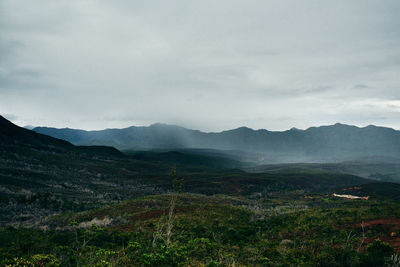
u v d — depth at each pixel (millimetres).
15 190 72625
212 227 30453
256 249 20000
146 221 33688
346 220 27141
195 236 25406
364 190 141000
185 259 15172
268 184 158375
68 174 121000
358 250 17125
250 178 164375
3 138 140125
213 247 20547
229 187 144125
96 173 139500
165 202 58062
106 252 13812
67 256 15844
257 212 48219
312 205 76625
